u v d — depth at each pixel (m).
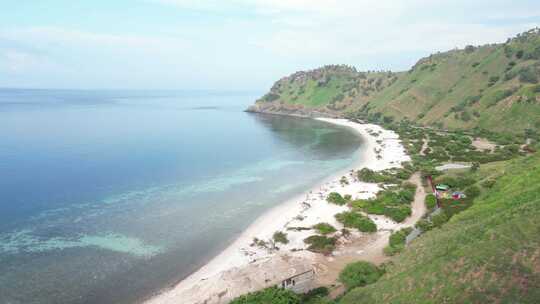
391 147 139.88
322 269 48.59
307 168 109.44
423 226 59.03
